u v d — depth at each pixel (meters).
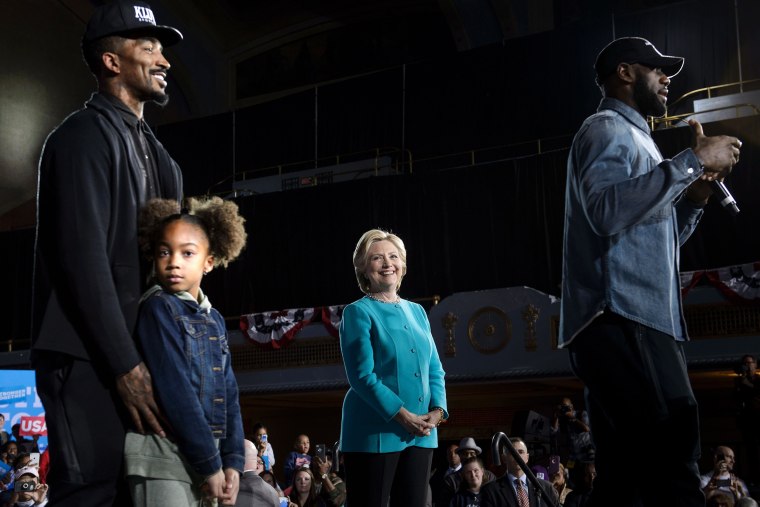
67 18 28.20
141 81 2.54
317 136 25.89
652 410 2.59
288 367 18.42
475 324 16.47
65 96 27.91
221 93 30.56
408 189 20.58
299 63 29.86
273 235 21.98
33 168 26.77
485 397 20.31
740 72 20.22
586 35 22.14
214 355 2.39
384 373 3.45
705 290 14.81
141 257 2.45
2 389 14.34
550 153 19.08
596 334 2.66
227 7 30.20
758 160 17.19
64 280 2.25
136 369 2.25
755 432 11.87
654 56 2.85
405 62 28.42
